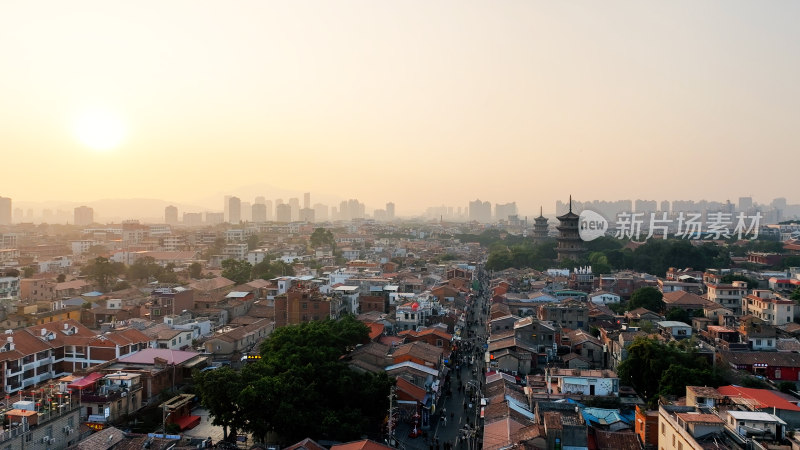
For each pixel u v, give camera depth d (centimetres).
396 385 9000
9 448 6088
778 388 9938
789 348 11956
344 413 8150
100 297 17762
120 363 10081
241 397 7550
